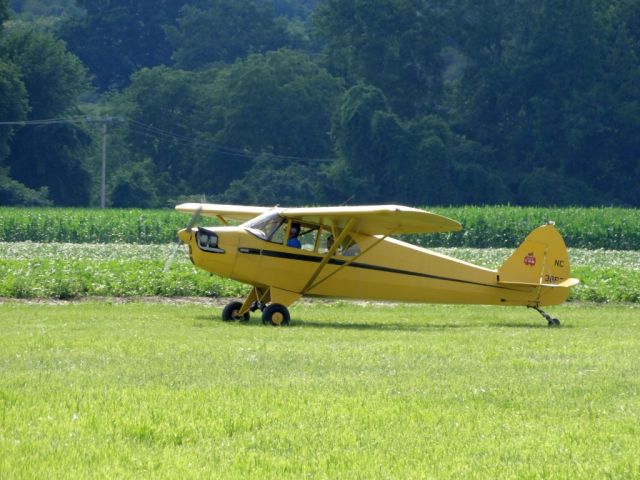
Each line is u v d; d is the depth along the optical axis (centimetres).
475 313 7556
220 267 6519
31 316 6562
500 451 3127
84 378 4056
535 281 7062
